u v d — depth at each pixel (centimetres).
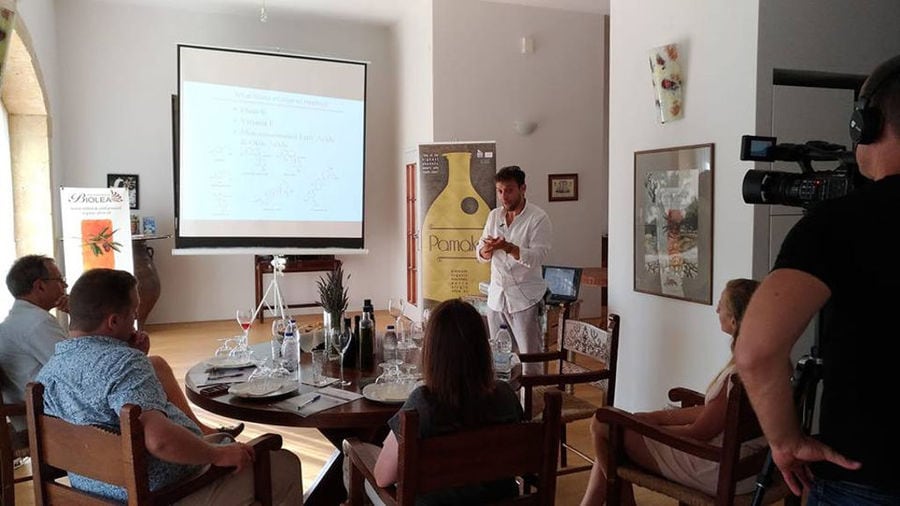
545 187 686
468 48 646
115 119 676
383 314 744
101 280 176
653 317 355
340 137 636
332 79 629
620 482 213
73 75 657
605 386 277
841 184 156
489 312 410
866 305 98
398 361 257
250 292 737
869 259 97
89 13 659
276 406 207
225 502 186
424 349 167
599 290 724
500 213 408
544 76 677
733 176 301
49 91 599
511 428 162
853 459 101
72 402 170
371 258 786
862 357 100
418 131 686
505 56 660
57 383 173
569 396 309
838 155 161
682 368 335
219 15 704
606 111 790
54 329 252
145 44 681
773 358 98
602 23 696
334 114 632
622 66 372
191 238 589
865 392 100
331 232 641
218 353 282
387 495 171
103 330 177
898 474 98
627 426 204
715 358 313
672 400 256
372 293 790
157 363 261
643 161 357
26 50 479
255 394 213
